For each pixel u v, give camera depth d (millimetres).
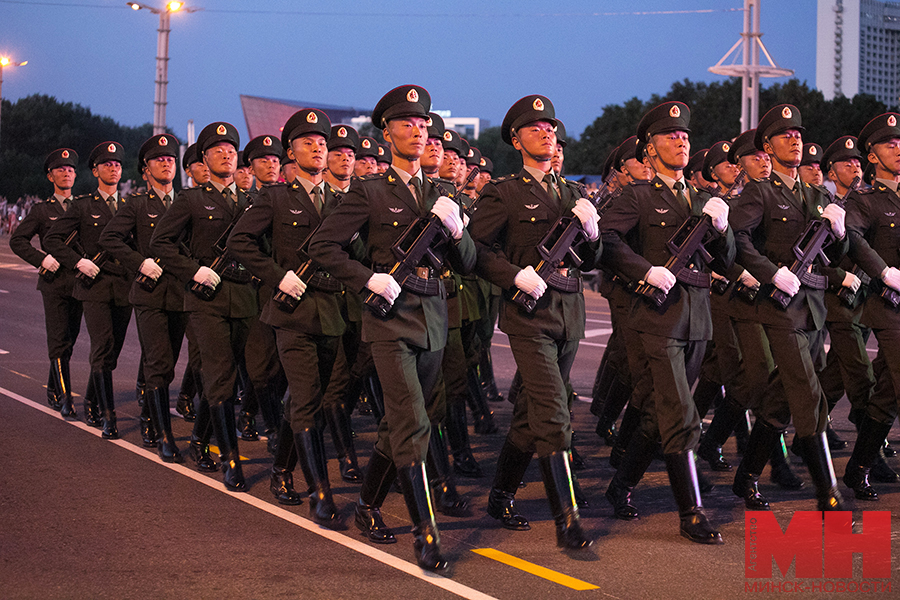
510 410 10047
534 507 6465
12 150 77000
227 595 4754
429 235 5332
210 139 7383
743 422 8031
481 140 73000
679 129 5938
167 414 7594
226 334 6934
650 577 5047
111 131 88000
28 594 4738
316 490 5973
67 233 8703
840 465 7648
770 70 31062
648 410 6059
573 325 5617
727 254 5930
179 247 7309
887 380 6594
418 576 5043
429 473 6207
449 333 7227
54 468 7199
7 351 13062
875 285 6648
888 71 152875
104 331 8312
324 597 4734
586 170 50000
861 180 7344
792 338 6133
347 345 7027
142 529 5789
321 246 5453
